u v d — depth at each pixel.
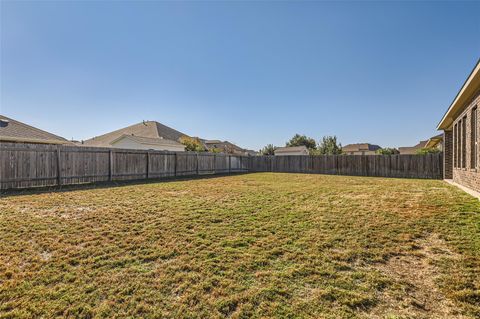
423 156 14.24
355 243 3.22
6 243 3.22
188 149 25.33
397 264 2.64
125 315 1.84
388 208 5.19
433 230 3.70
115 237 3.46
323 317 1.80
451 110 9.23
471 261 2.67
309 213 4.79
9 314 1.83
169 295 2.09
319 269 2.53
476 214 4.55
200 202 5.89
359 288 2.18
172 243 3.25
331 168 17.41
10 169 7.84
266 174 16.33
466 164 8.20
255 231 3.72
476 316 1.80
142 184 9.73
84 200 6.11
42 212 4.86
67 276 2.40
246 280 2.32
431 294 2.08
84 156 9.74
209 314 1.85
